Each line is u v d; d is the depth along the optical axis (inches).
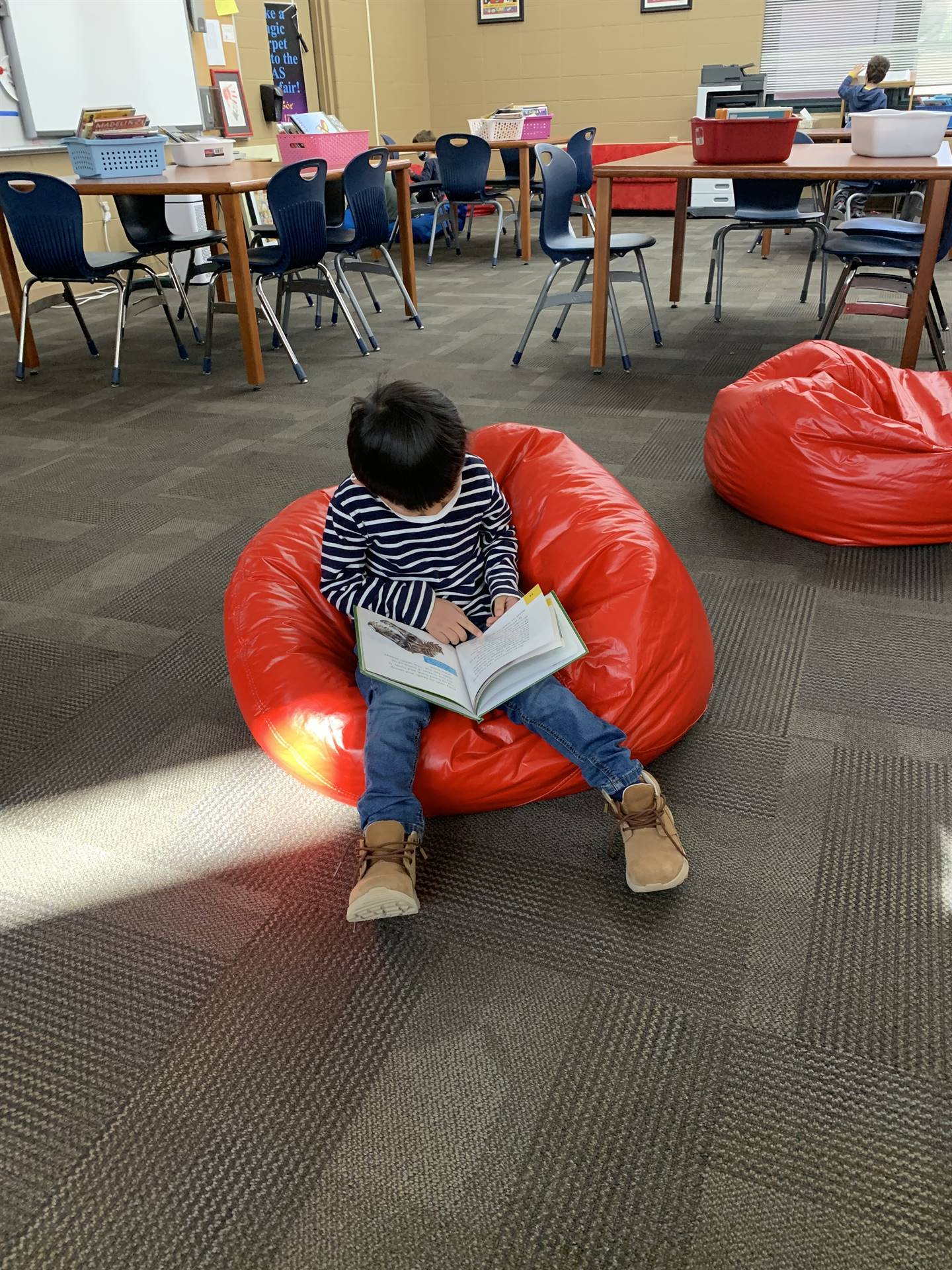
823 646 72.6
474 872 53.5
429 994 46.1
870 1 307.1
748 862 53.0
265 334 189.9
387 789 50.4
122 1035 44.8
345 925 50.4
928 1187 36.8
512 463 73.7
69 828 57.9
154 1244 36.1
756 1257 34.7
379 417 50.4
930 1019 43.6
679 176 132.3
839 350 99.9
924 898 50.2
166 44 239.9
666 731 58.8
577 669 58.2
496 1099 40.9
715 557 87.1
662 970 46.8
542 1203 36.8
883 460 84.4
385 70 339.0
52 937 50.2
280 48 291.7
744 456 91.8
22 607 83.7
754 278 221.8
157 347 182.4
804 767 59.9
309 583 67.4
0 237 156.6
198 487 110.3
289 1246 35.8
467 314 199.6
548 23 339.9
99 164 157.5
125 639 78.2
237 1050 43.7
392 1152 38.9
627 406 132.6
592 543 63.9
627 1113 40.0
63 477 115.0
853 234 139.9
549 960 47.7
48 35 208.8
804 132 192.4
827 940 47.9
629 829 51.1
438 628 56.2
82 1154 39.5
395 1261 35.1
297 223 150.2
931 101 280.7
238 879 53.7
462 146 235.1
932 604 77.9
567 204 152.4
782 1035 43.1
